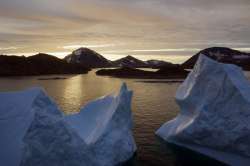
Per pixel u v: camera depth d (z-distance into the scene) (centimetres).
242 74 2467
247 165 2130
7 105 1617
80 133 2202
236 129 2145
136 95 5866
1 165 1408
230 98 2253
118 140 2070
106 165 1911
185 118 2612
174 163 2122
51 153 1587
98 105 2417
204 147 2358
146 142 2562
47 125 1582
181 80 9694
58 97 5859
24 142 1466
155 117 3597
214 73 2392
